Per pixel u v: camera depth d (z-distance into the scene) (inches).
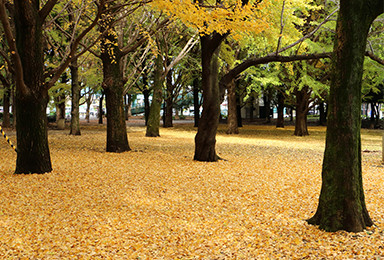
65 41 858.8
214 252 195.5
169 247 201.8
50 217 247.4
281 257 188.1
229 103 1123.9
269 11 450.9
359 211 221.6
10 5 391.9
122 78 597.9
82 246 199.5
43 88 392.2
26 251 191.3
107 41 475.5
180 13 281.7
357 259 181.2
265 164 493.0
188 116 2667.3
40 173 390.9
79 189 324.8
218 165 472.7
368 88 919.0
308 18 810.8
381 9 215.8
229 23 297.0
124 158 517.3
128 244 204.1
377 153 657.0
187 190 329.4
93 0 488.4
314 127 1523.1
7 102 1182.3
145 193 315.9
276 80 933.8
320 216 234.5
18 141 392.8
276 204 287.9
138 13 623.2
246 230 229.3
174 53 991.0
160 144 738.2
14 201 283.4
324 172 230.7
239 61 887.1
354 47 216.4
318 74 924.6
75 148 634.2
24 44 378.3
